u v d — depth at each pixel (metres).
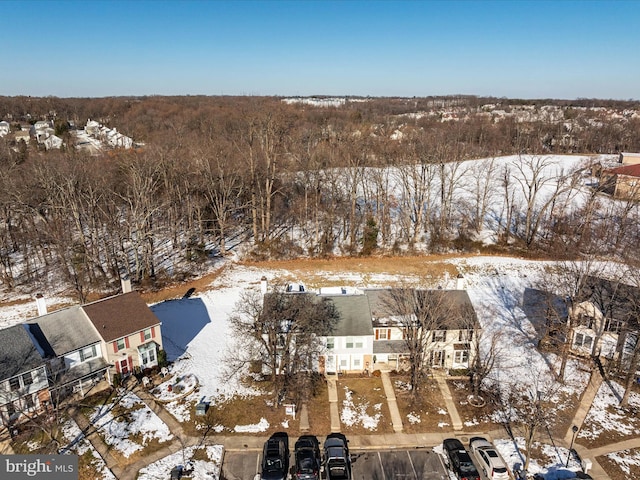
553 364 42.69
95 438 33.94
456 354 41.62
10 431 33.47
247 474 31.34
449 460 32.19
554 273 59.09
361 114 158.50
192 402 37.94
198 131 117.94
